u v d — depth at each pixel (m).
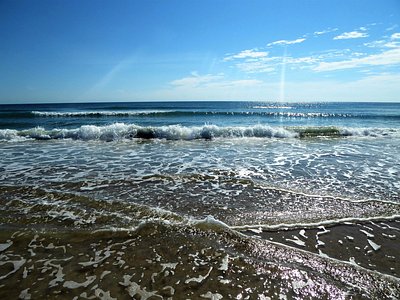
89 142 13.23
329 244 3.93
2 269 3.29
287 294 2.91
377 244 3.94
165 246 3.80
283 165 8.49
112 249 3.73
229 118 26.34
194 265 3.39
